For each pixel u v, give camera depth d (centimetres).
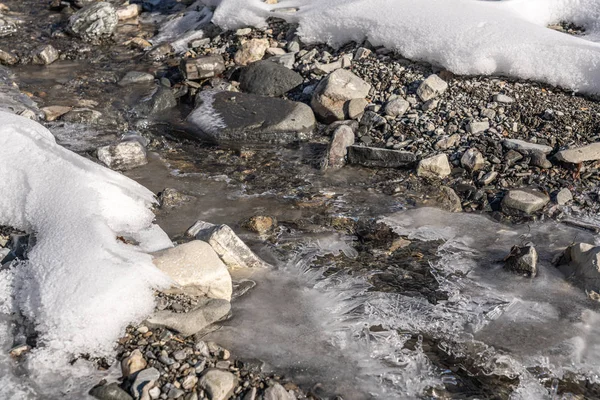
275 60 678
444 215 484
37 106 623
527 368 339
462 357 346
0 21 794
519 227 470
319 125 610
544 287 403
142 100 647
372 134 581
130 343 332
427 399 318
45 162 438
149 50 755
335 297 390
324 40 700
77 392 309
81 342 326
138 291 345
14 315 350
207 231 419
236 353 340
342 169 547
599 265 392
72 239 375
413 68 639
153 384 309
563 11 696
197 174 532
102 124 607
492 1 680
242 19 741
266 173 537
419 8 657
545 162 524
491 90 600
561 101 582
